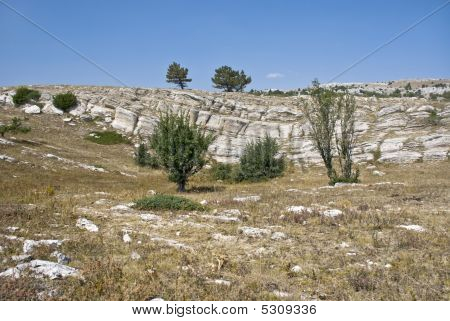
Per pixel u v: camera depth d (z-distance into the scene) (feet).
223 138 182.70
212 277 27.73
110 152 162.50
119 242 35.27
